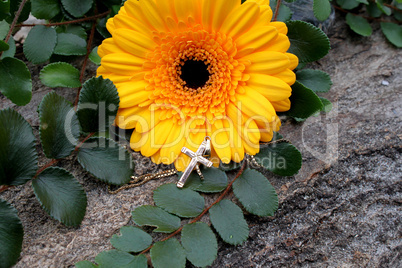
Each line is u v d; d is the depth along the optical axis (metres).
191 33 0.36
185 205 0.36
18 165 0.34
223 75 0.36
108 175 0.36
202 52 0.36
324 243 0.37
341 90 0.42
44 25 0.38
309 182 0.38
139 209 0.35
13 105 0.40
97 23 0.41
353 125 0.40
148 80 0.37
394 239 0.38
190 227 0.35
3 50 0.36
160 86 0.37
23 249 0.36
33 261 0.35
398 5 0.44
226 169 0.37
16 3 0.38
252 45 0.35
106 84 0.36
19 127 0.35
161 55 0.36
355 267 0.37
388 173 0.39
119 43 0.36
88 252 0.36
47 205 0.35
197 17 0.36
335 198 0.38
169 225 0.35
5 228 0.34
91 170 0.36
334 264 0.37
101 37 0.42
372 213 0.38
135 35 0.36
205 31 0.36
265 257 0.36
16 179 0.35
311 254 0.37
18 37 0.47
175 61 0.37
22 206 0.37
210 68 0.37
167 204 0.36
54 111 0.35
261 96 0.36
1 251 0.34
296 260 0.37
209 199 0.37
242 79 0.36
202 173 0.37
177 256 0.34
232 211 0.35
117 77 0.37
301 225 0.37
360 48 0.44
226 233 0.35
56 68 0.37
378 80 0.42
